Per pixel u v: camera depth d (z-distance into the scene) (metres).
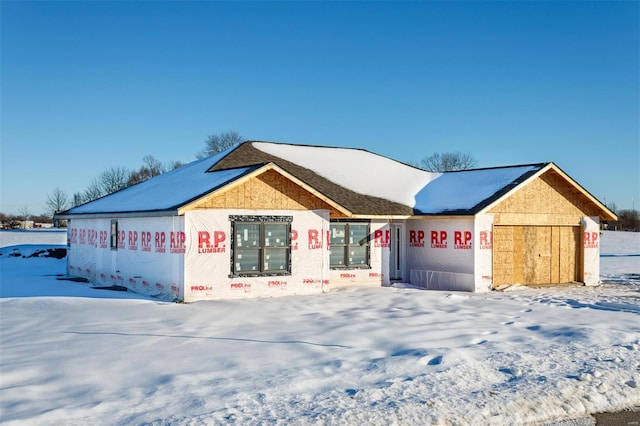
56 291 18.72
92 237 23.14
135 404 7.84
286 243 18.58
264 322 13.68
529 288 22.11
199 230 17.08
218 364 9.81
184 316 14.30
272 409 7.71
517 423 7.76
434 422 7.48
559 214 23.41
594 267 24.38
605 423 7.95
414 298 17.94
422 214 21.91
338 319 14.09
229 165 22.25
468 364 9.92
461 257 21.45
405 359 10.12
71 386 8.58
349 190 22.77
